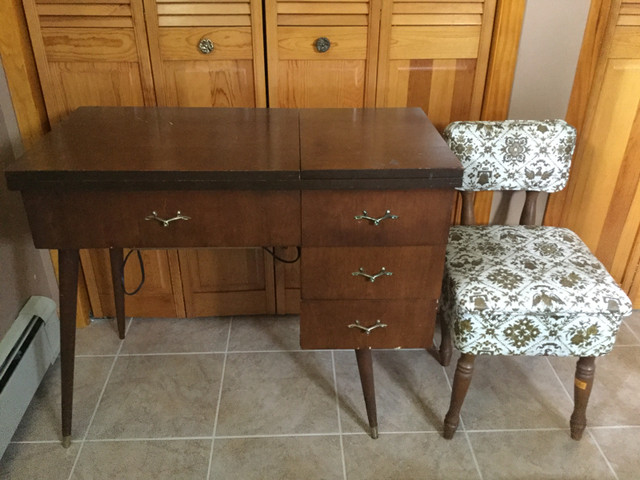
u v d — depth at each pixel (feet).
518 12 4.76
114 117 4.59
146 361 5.64
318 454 4.67
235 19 4.76
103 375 5.45
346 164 3.63
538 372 5.55
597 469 4.56
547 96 5.16
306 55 4.94
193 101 5.09
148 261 5.81
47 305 5.28
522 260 4.55
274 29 4.81
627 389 5.35
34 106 4.92
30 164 3.58
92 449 4.69
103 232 3.78
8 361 4.55
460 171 3.58
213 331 6.07
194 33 4.80
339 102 5.18
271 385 5.37
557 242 4.82
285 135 4.23
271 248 5.79
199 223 3.77
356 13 4.79
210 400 5.20
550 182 5.00
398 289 4.07
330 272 3.98
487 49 4.97
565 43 4.91
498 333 4.25
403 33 4.89
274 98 5.12
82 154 3.77
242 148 3.93
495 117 5.24
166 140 4.08
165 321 6.20
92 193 3.63
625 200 5.73
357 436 4.84
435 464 4.59
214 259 5.83
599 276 4.37
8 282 4.86
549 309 4.14
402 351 5.82
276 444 4.75
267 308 6.20
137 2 4.64
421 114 4.84
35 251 5.37
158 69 4.91
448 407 5.15
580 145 5.43
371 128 4.42
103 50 4.81
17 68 4.74
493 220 5.82
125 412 5.05
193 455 4.65
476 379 5.45
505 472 4.53
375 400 4.81
